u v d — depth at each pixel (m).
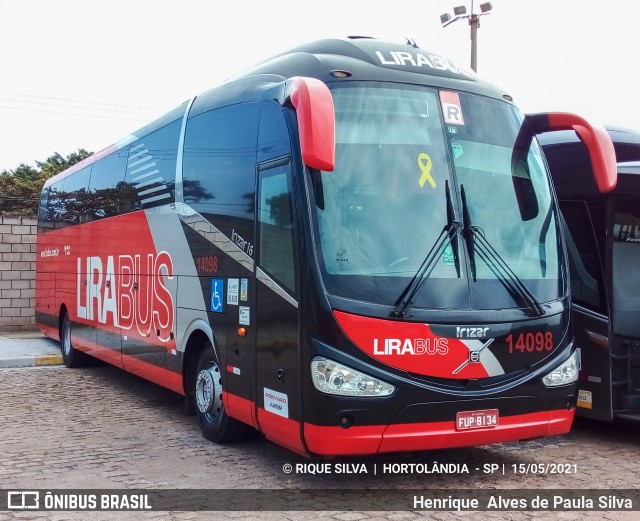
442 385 5.43
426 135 5.99
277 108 6.19
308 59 6.32
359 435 5.23
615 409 7.57
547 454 7.04
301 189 5.61
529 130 6.61
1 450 7.09
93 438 7.61
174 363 8.18
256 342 6.19
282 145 6.00
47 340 15.76
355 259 5.46
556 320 5.99
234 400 6.61
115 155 10.75
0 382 11.33
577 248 7.79
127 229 9.92
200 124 7.82
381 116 5.91
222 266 6.97
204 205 7.47
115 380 11.58
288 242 5.73
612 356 7.53
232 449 7.13
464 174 6.01
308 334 5.36
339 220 5.53
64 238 13.30
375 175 5.72
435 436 5.39
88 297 11.70
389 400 5.26
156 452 7.03
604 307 7.51
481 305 5.65
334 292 5.33
